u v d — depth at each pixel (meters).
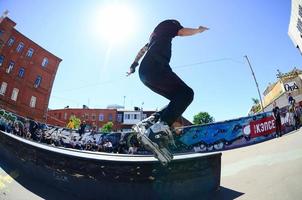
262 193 2.99
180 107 2.51
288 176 3.31
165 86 2.55
